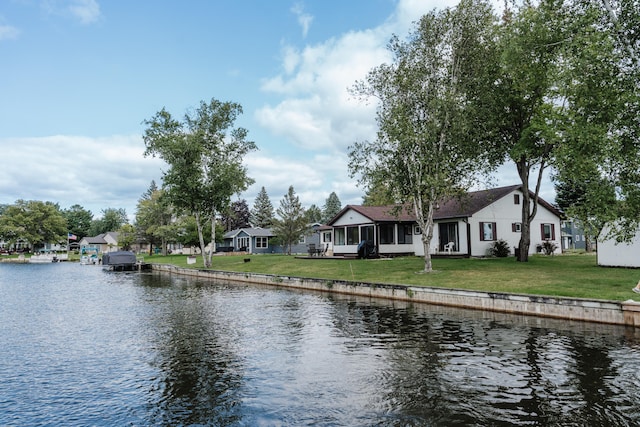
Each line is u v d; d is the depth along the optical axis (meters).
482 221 29.30
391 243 33.06
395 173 21.25
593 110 14.37
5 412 6.92
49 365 9.54
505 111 22.80
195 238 55.91
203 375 8.55
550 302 13.20
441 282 18.20
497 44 20.45
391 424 6.12
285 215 46.16
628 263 19.23
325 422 6.25
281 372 8.59
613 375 7.84
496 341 10.45
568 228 51.28
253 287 25.31
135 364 9.46
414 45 20.70
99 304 19.14
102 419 6.60
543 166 23.66
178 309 17.03
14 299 21.28
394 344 10.50
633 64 13.81
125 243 67.44
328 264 28.70
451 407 6.65
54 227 87.81
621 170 13.64
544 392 7.14
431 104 19.91
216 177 34.38
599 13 14.77
